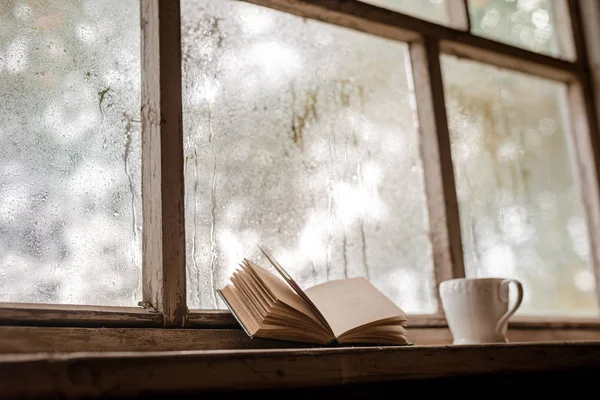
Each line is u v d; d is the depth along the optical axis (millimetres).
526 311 1706
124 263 1118
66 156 1111
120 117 1180
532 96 1898
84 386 687
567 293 1816
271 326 1018
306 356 902
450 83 1718
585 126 1855
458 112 1714
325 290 1180
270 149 1355
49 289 1044
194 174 1230
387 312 1117
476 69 1786
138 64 1222
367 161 1500
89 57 1179
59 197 1086
